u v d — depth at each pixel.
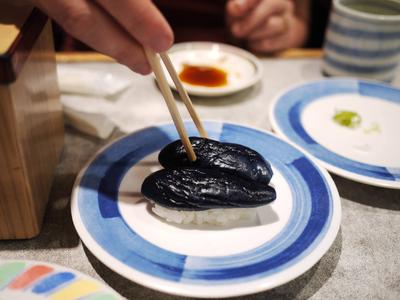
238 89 0.30
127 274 0.15
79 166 0.23
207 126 0.24
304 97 0.29
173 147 0.20
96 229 0.17
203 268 0.15
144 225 0.18
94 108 0.26
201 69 0.34
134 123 0.27
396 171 0.22
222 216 0.18
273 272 0.15
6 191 0.16
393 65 0.33
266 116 0.29
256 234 0.17
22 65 0.15
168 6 0.52
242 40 0.42
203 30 0.52
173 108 0.18
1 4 0.18
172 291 0.14
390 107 0.29
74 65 0.33
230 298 0.16
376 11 0.34
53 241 0.18
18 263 0.15
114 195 0.19
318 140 0.25
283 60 0.38
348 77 0.33
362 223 0.20
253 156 0.19
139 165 0.21
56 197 0.21
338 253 0.18
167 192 0.17
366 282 0.17
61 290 0.14
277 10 0.39
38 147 0.18
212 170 0.18
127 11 0.15
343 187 0.22
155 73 0.17
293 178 0.20
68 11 0.15
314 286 0.17
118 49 0.16
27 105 0.17
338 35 0.33
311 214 0.18
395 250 0.19
